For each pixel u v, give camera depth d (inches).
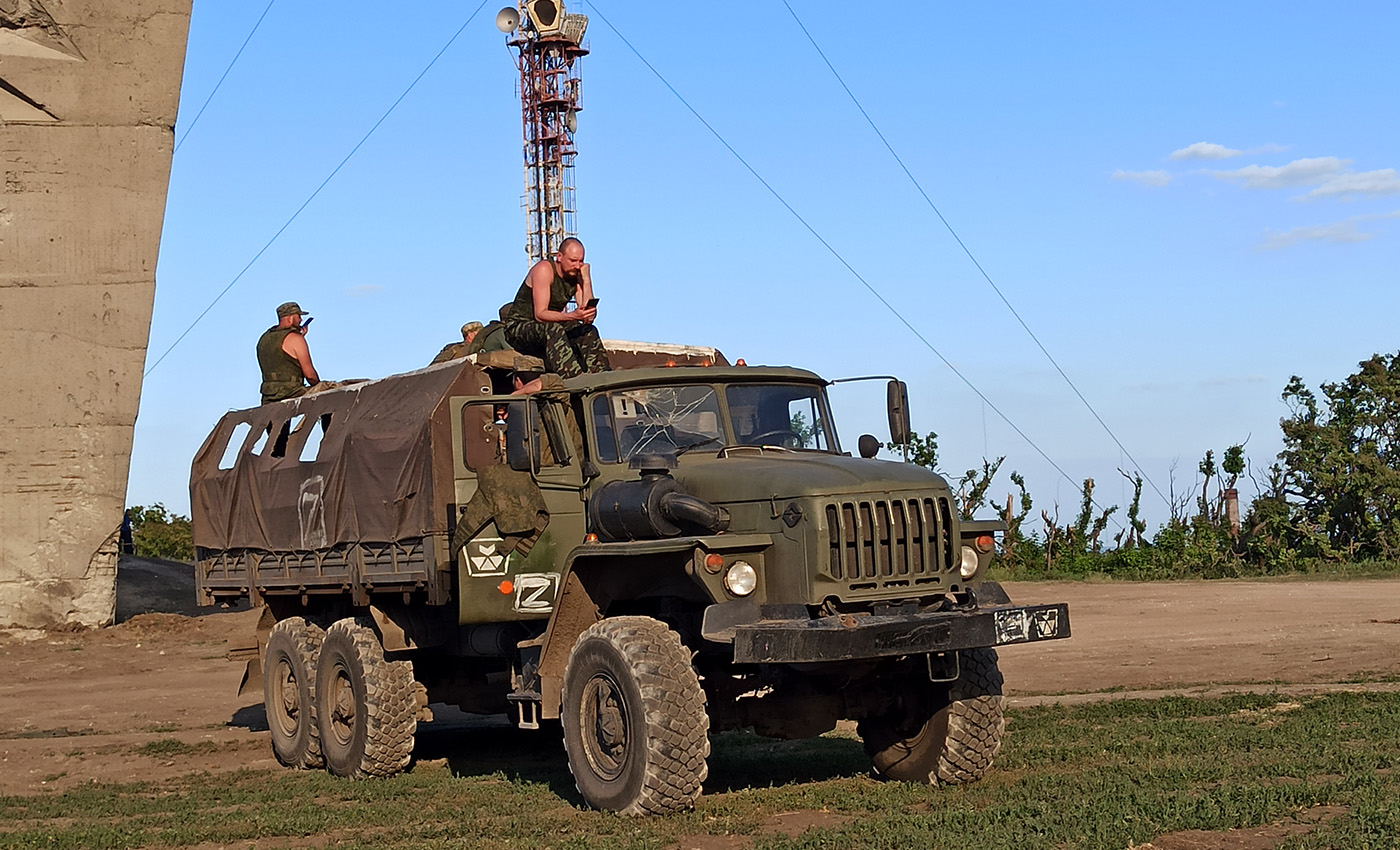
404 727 430.9
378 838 323.6
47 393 939.3
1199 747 395.9
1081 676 610.5
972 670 358.6
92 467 957.8
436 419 395.5
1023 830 288.2
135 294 953.5
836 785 368.8
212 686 731.4
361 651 434.6
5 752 524.4
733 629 321.4
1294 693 513.7
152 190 946.7
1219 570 1232.2
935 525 340.5
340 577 450.6
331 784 419.2
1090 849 268.1
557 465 389.1
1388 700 468.1
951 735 357.1
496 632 418.3
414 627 442.3
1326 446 1259.8
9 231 914.7
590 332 445.7
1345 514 1261.1
